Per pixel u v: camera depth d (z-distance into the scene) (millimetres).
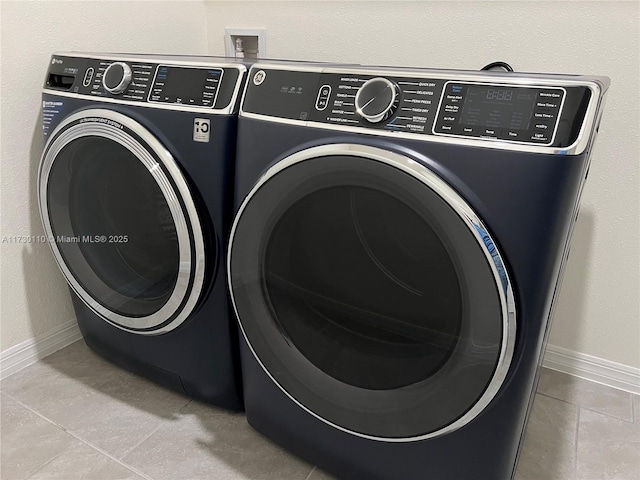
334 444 1082
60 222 1284
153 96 1070
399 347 948
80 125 1134
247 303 1044
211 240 1085
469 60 1377
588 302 1421
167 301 1159
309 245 983
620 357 1430
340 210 909
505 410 873
